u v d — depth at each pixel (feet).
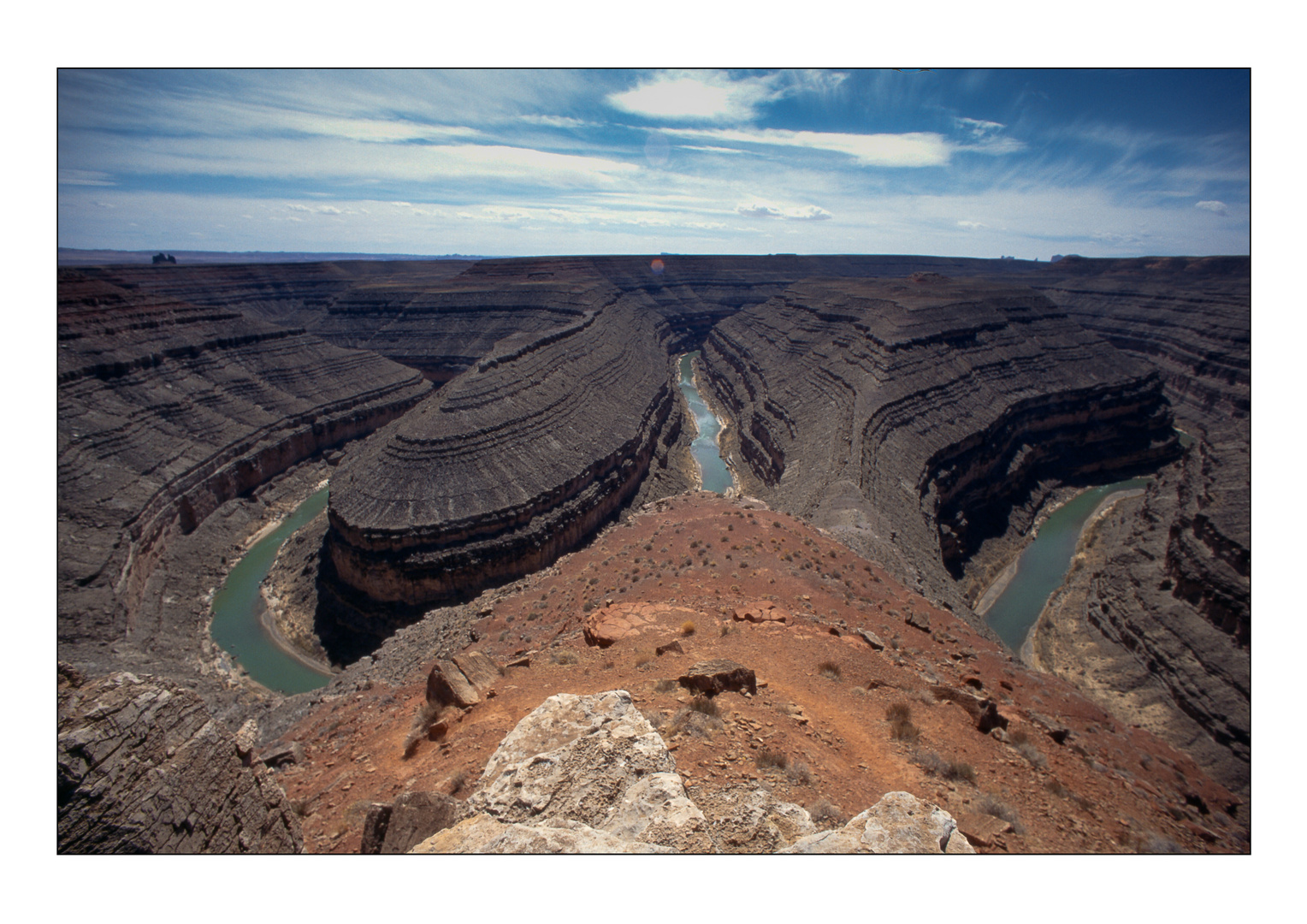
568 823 32.99
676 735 44.80
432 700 64.39
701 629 73.26
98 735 34.37
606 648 69.87
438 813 36.32
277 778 59.62
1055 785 47.75
